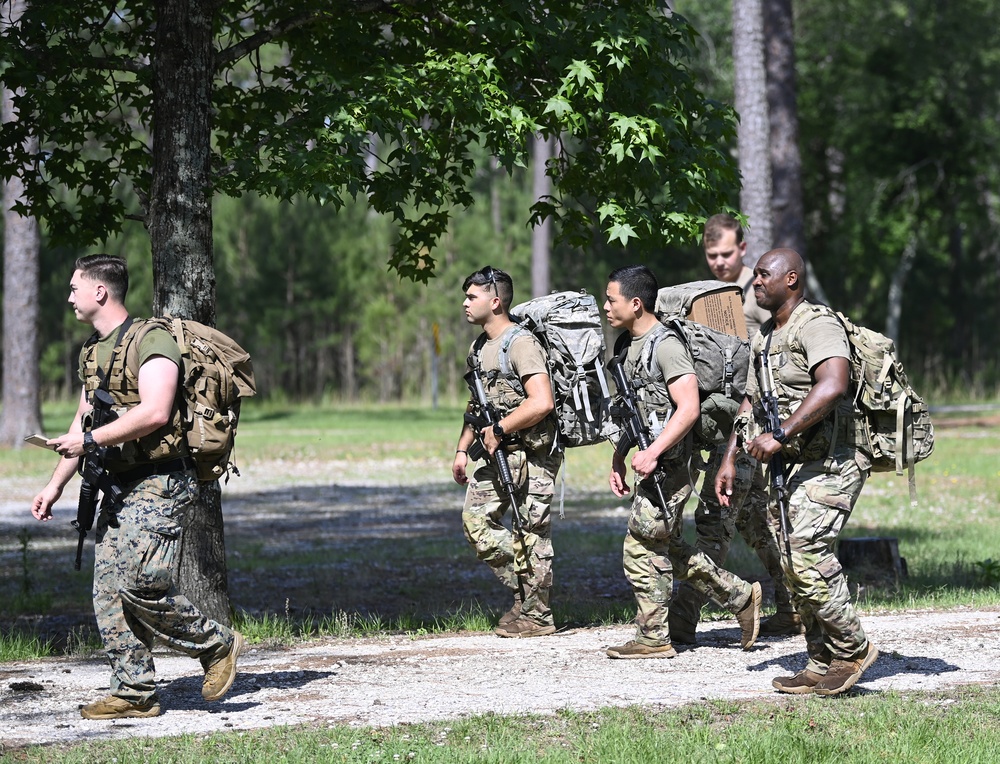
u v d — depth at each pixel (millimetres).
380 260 144750
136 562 15719
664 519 19547
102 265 15914
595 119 25797
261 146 23953
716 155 27141
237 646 16750
